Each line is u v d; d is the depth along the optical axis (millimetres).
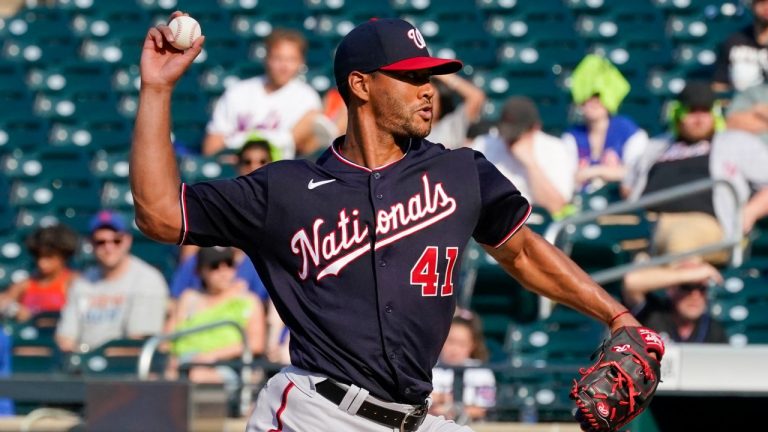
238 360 22828
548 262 12430
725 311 28375
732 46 36250
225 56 42844
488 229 12094
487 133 31188
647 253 27578
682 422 17141
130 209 38250
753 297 28422
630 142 32406
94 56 43844
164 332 24188
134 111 42312
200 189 11625
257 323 24125
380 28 11789
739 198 25031
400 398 11758
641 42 41031
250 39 43344
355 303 11594
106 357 23172
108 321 24562
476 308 29203
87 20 44625
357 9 43594
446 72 11844
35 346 26672
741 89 35531
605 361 12195
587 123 32562
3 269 36438
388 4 43344
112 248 25875
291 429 11875
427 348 11766
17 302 29047
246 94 34406
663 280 23844
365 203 11609
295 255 11672
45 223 37969
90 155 39906
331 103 35406
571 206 29922
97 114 41750
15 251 37000
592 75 32469
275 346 24156
